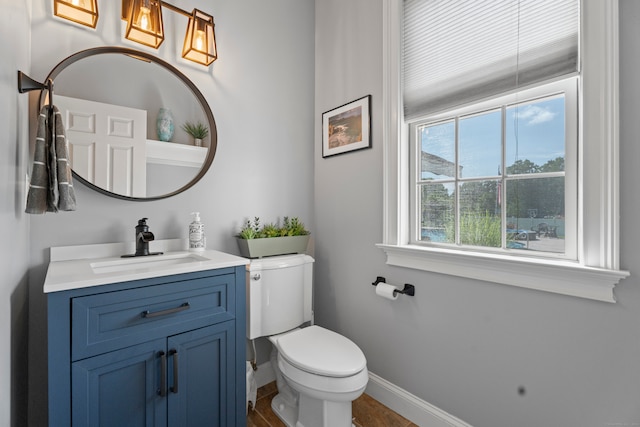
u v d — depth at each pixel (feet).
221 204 5.78
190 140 5.32
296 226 6.43
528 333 3.92
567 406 3.62
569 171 3.78
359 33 6.15
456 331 4.65
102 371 3.19
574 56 3.57
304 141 7.06
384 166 5.60
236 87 5.97
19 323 3.35
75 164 4.30
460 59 4.64
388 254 5.56
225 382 4.13
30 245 4.03
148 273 3.47
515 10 4.06
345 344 4.84
